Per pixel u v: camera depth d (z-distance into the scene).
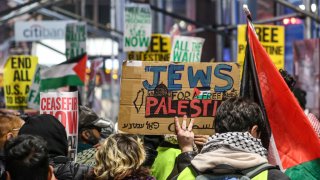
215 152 4.20
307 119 4.96
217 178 4.14
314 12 12.52
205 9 19.66
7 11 13.19
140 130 5.77
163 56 12.45
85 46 13.40
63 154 5.53
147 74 5.77
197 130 5.79
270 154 5.02
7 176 4.18
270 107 5.12
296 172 4.91
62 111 6.69
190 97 5.79
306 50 13.07
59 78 10.55
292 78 6.41
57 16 16.94
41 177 4.14
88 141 7.21
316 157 4.91
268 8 20.38
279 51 11.57
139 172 5.06
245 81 5.39
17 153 4.08
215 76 5.81
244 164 4.12
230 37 14.24
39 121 5.48
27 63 11.81
